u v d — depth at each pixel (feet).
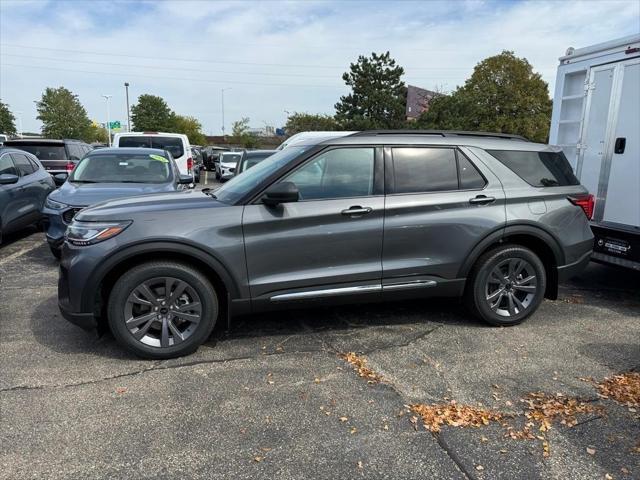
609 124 18.93
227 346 13.61
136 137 41.81
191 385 11.46
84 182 24.34
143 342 12.55
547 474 8.53
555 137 21.83
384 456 8.98
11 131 212.64
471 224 14.16
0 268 22.20
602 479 8.40
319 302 13.55
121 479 8.36
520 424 9.97
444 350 13.46
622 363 12.75
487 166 14.69
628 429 9.83
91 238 12.22
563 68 21.21
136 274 12.23
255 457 8.94
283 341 13.96
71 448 9.14
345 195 13.48
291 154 13.89
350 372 12.16
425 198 13.89
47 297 17.80
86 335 14.25
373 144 13.83
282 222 12.89
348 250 13.41
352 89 153.79
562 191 15.39
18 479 8.32
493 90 159.22
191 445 9.27
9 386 11.32
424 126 129.18
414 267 13.96
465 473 8.54
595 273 22.07
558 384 11.61
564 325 15.42
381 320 15.58
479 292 14.67
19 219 27.14
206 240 12.43
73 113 219.00
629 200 18.20
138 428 9.78
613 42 18.63
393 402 10.78
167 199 13.93
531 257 14.88
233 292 12.89
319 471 8.58
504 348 13.62
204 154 120.06
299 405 10.64
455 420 10.09
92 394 11.02
